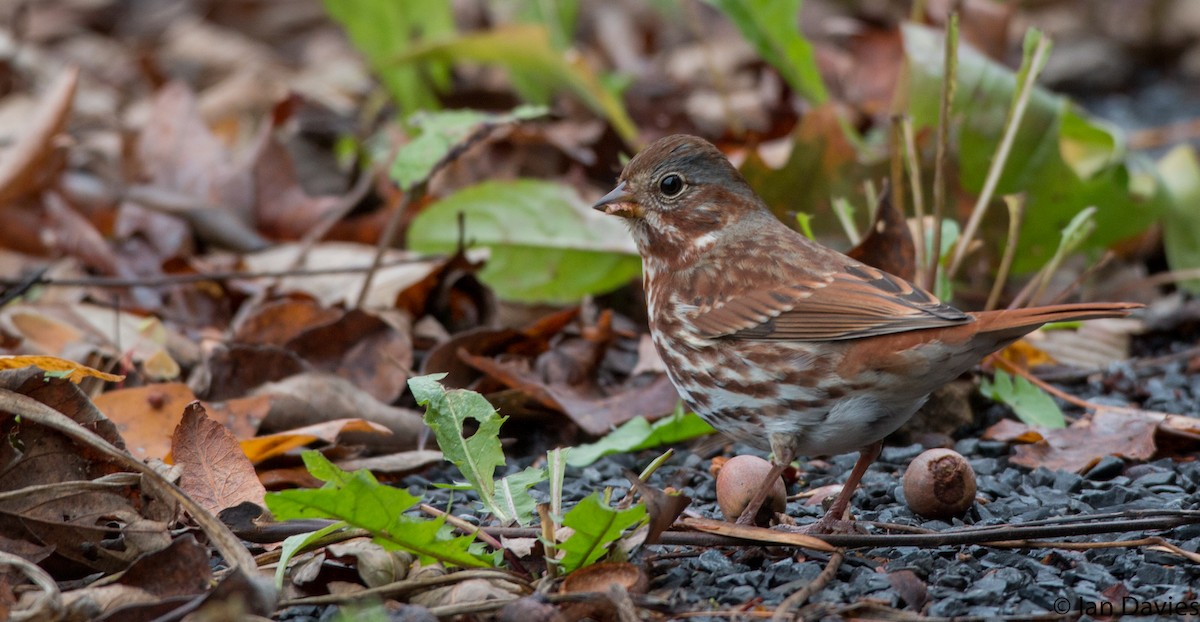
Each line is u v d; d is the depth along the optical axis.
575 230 11.80
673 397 9.95
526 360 10.35
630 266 11.82
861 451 8.02
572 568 6.67
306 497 6.21
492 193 11.91
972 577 6.93
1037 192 11.68
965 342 7.27
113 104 17.73
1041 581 6.83
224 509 7.27
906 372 7.48
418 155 10.49
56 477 7.04
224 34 21.30
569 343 10.50
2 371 6.99
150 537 6.86
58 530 6.83
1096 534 7.38
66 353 9.94
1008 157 11.66
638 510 6.30
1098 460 8.80
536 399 9.90
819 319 7.76
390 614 6.40
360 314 10.20
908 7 20.58
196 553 6.51
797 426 7.95
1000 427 9.48
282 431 9.27
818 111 11.33
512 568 6.88
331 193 14.71
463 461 7.32
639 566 6.86
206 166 13.73
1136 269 13.28
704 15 21.31
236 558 6.60
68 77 13.20
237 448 7.61
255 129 17.09
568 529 7.10
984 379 9.87
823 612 6.43
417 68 15.70
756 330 7.99
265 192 13.47
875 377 7.56
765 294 8.07
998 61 14.57
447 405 7.41
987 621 6.33
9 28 19.69
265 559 7.00
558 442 9.95
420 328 11.12
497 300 11.20
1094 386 10.53
